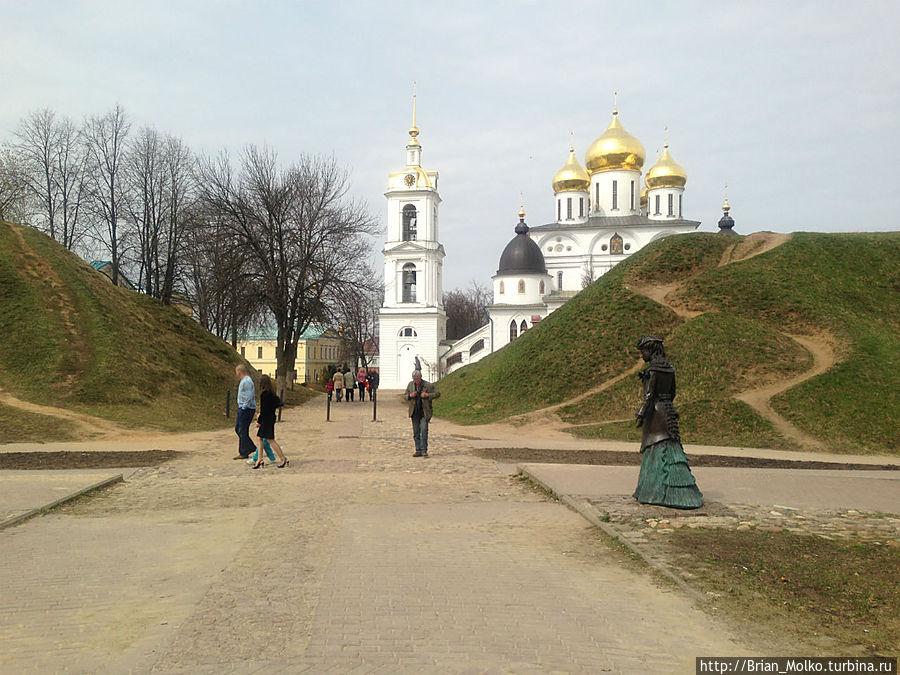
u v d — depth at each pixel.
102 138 45.47
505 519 9.50
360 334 60.59
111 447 17.16
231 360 35.62
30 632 5.34
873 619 5.73
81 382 23.98
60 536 8.41
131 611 5.80
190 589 6.38
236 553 7.66
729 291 30.00
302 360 86.75
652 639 5.27
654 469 10.23
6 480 11.94
